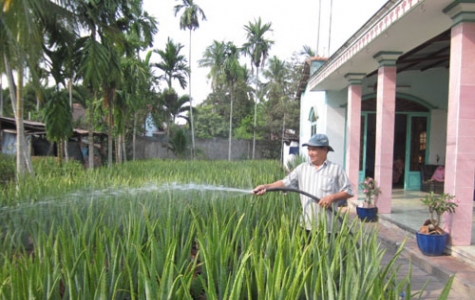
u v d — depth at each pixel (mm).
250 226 3623
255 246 2562
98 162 18312
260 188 3584
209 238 2482
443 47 8062
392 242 5875
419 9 4977
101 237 2619
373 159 11664
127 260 2375
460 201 5008
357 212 7543
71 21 8773
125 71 13562
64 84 10750
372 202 7738
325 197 3369
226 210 3932
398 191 10875
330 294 1986
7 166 9664
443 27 5648
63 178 6023
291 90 27422
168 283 1989
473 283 4102
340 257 2396
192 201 4133
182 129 23891
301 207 3781
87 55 9766
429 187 10570
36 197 4152
